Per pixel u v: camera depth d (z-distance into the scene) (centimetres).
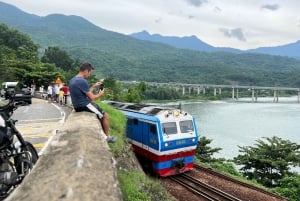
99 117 753
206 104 15188
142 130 1948
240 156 3133
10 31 10750
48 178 291
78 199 253
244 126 8631
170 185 1748
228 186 1803
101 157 366
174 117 1862
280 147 3027
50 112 2142
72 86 729
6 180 436
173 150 1836
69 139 428
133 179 1160
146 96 16138
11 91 543
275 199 1723
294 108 13775
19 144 499
